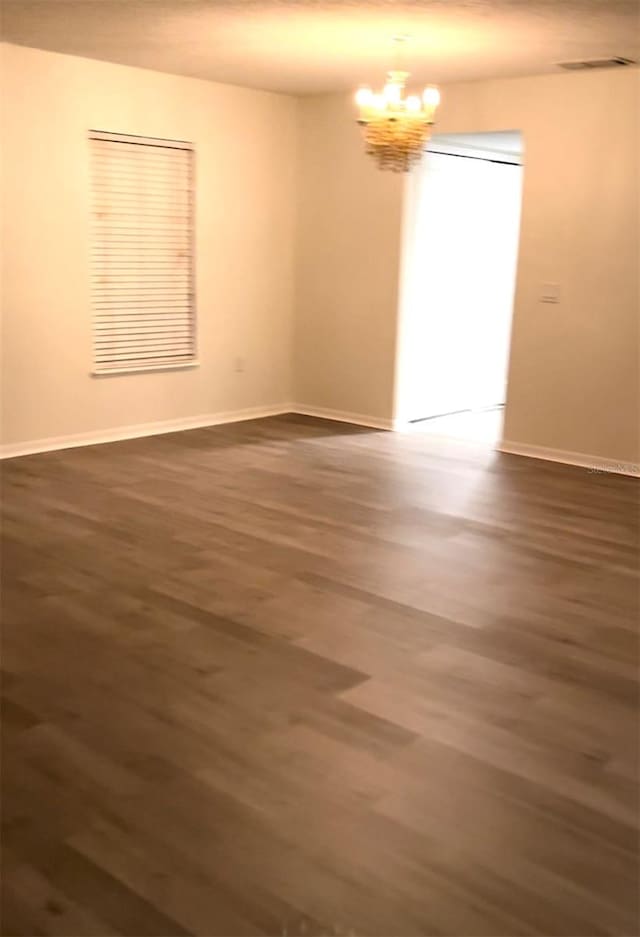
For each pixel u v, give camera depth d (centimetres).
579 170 565
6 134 532
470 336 754
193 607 341
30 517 446
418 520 457
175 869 201
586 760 247
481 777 238
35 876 198
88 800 225
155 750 247
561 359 591
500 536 436
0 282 546
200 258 655
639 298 553
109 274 604
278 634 320
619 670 299
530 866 204
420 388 713
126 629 321
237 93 653
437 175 677
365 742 253
